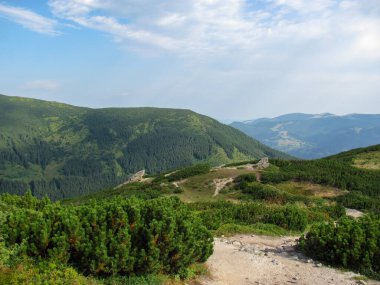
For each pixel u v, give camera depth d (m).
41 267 8.15
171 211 10.72
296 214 21.08
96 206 10.68
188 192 46.66
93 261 8.77
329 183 42.72
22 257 8.59
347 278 11.34
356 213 32.09
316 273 11.80
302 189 42.41
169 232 9.77
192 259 10.51
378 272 11.75
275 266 12.47
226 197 41.91
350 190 41.06
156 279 9.34
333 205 32.25
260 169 52.69
